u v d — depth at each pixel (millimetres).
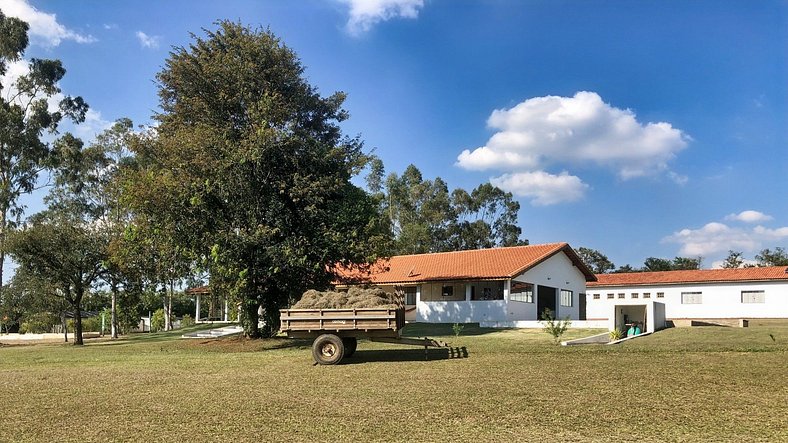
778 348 14797
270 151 21969
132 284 33719
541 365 13062
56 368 15648
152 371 14078
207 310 62875
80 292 33281
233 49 23781
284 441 7129
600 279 49375
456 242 69750
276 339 23688
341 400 9555
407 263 40281
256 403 9469
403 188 69812
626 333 22578
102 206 40500
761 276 41719
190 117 24328
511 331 27000
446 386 10641
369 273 25734
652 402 8953
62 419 8625
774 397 9250
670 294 45438
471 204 72125
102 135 41312
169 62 23922
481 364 13484
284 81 24188
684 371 11742
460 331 27047
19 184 38125
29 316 42469
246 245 21141
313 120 25672
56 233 32469
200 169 21844
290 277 22172
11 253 32094
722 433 7203
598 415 8172
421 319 36219
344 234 22375
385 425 7785
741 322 26125
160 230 22062
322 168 22984
